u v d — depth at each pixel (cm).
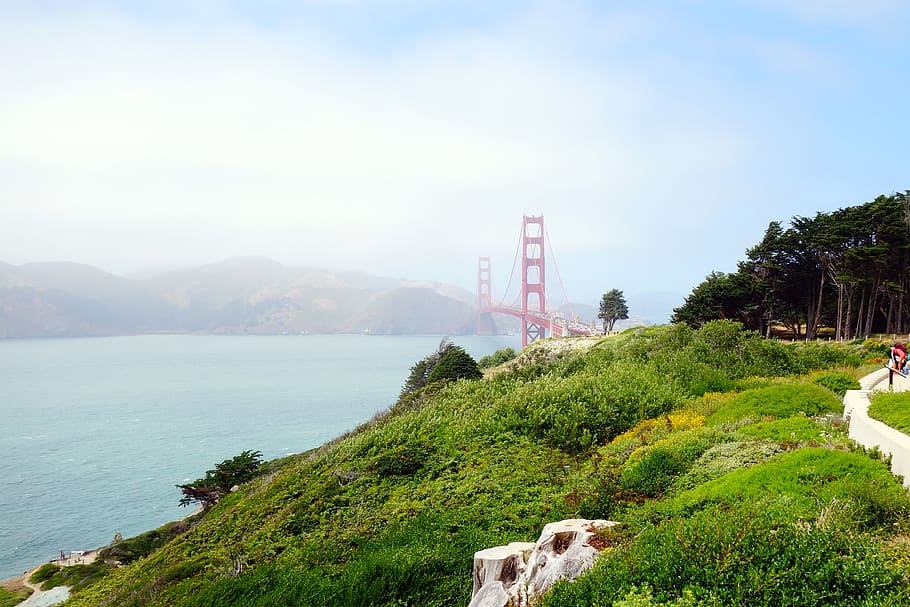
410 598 1195
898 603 560
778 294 6062
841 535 673
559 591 759
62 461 8938
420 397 3719
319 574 1407
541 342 8588
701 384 2528
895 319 5803
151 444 9969
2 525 6159
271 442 9912
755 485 963
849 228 5097
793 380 2381
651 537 780
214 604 1383
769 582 604
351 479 2084
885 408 1224
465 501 1675
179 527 4472
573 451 1975
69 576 4144
